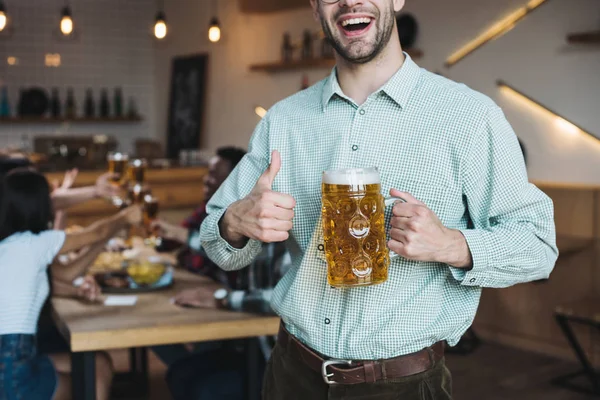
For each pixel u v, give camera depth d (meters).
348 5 1.39
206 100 7.27
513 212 1.43
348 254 1.24
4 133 7.43
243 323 2.44
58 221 3.60
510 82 4.35
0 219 2.58
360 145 1.50
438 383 1.49
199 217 3.41
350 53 1.42
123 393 3.81
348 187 1.22
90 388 2.38
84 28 7.71
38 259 2.59
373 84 1.50
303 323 1.52
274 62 6.20
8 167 3.41
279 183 1.60
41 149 6.92
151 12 7.98
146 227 3.23
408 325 1.44
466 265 1.35
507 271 1.38
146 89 8.06
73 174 3.66
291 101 1.66
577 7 3.95
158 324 2.39
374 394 1.46
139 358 4.10
